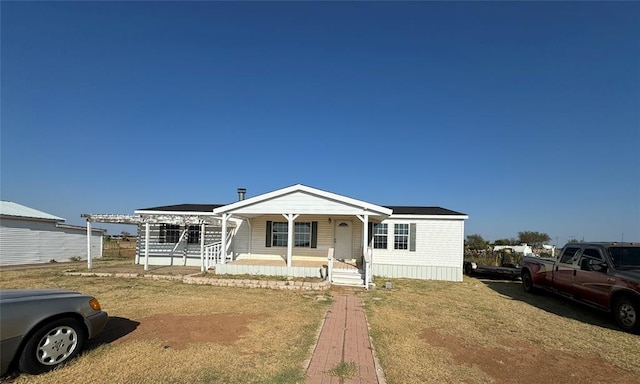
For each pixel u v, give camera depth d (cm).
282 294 1079
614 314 789
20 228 2027
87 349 533
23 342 435
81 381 426
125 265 1794
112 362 484
